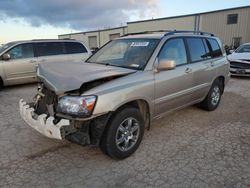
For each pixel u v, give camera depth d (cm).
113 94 286
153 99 348
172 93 385
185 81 409
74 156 329
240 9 2598
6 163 310
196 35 467
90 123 284
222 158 325
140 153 338
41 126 288
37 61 823
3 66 762
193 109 537
